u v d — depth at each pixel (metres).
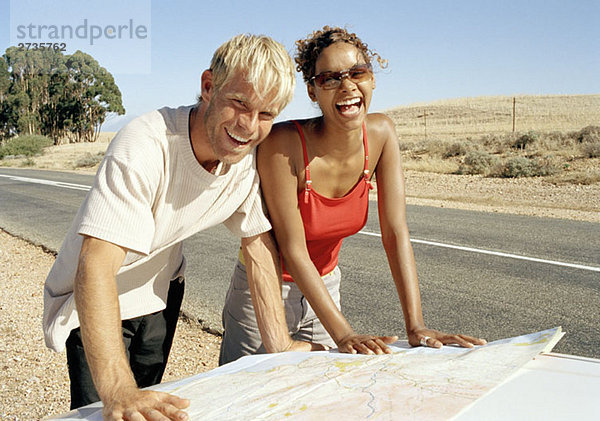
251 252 2.30
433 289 5.64
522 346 1.55
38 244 8.13
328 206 2.37
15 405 3.21
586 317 4.72
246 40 1.70
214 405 1.34
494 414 1.14
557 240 8.03
